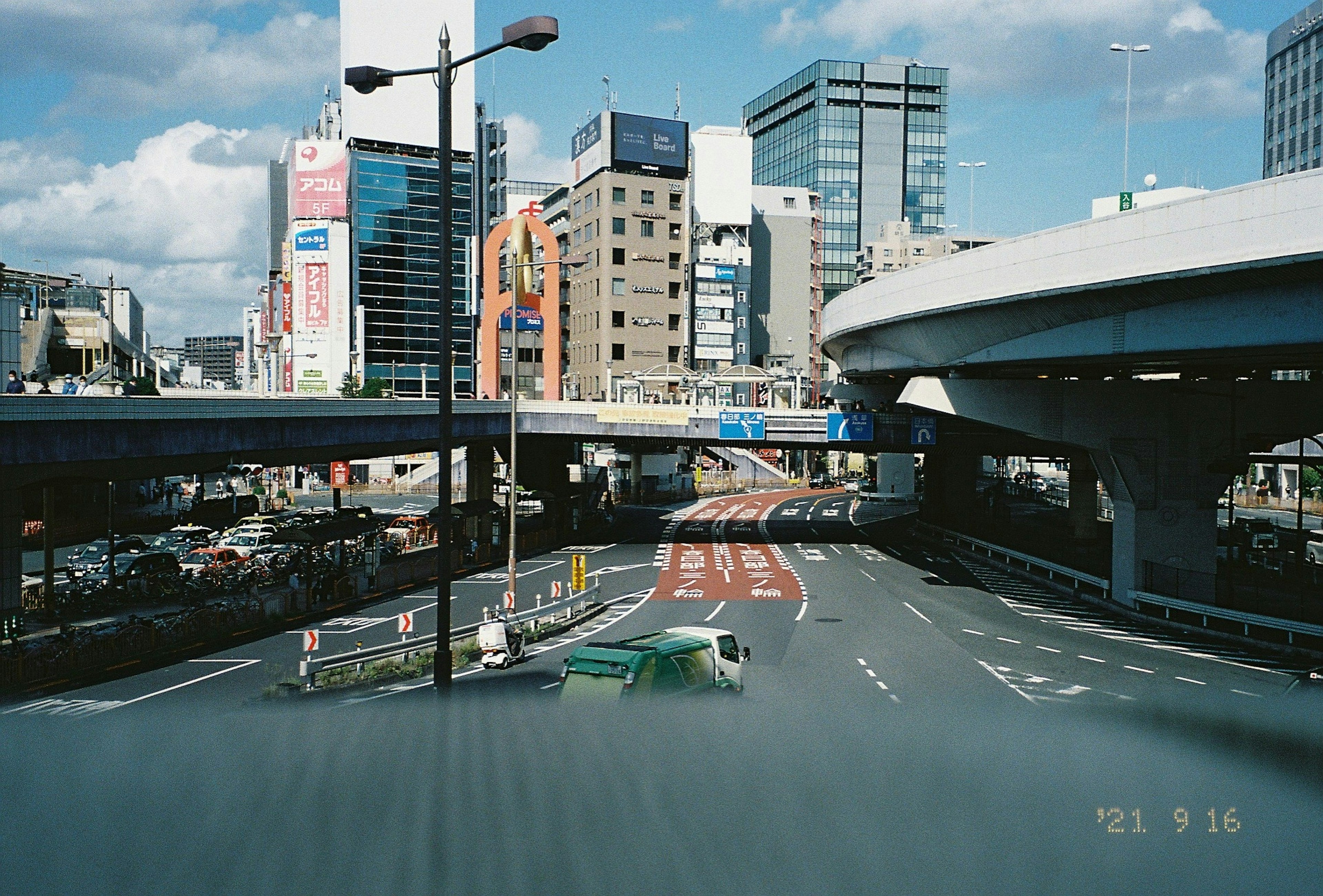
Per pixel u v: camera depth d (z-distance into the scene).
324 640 35.56
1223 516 91.69
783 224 153.75
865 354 58.53
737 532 79.38
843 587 49.84
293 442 38.34
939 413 46.06
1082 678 29.31
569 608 39.22
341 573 47.19
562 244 145.12
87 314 89.56
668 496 114.12
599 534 77.00
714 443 65.69
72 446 26.02
